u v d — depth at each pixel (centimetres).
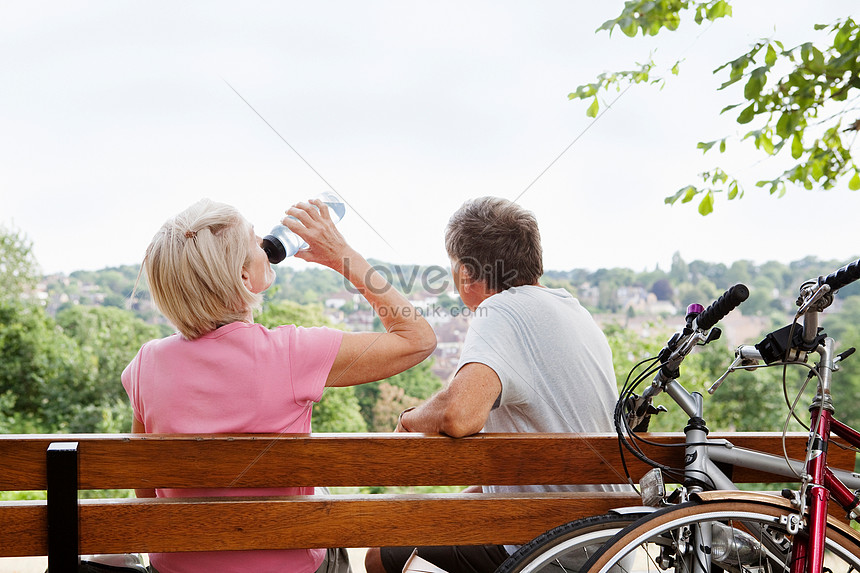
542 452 131
